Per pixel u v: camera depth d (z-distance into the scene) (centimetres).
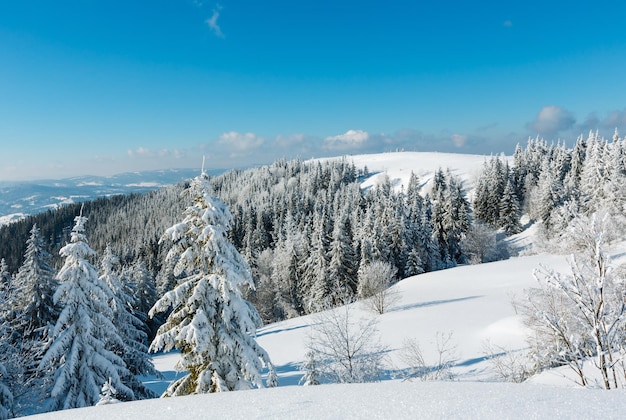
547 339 809
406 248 5747
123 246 10638
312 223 8669
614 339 609
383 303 3647
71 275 1516
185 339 1082
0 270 2622
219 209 1157
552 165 8238
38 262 2442
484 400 318
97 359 1510
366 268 4253
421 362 1778
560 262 4081
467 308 3186
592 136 7644
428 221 6531
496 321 2592
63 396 1498
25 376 1612
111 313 1638
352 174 15275
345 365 1791
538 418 274
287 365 2767
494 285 3978
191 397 404
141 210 16100
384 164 19538
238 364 1144
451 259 6875
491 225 7888
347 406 327
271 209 9906
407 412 302
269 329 4319
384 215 6359
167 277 5644
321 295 4972
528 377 1212
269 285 6353
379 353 1981
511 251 6825
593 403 300
